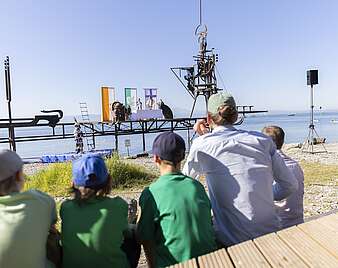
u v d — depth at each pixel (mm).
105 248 2609
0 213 2383
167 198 2762
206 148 3178
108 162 13781
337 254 2066
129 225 3211
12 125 28125
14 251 2305
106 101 32281
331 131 68875
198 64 29078
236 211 3074
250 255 2158
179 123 33656
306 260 2016
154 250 2891
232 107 3295
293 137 51375
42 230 2447
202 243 2719
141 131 33250
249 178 3094
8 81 27422
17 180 2590
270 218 3139
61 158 25516
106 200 2707
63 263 2682
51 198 2689
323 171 14703
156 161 3000
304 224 2645
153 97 34469
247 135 3227
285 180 3363
